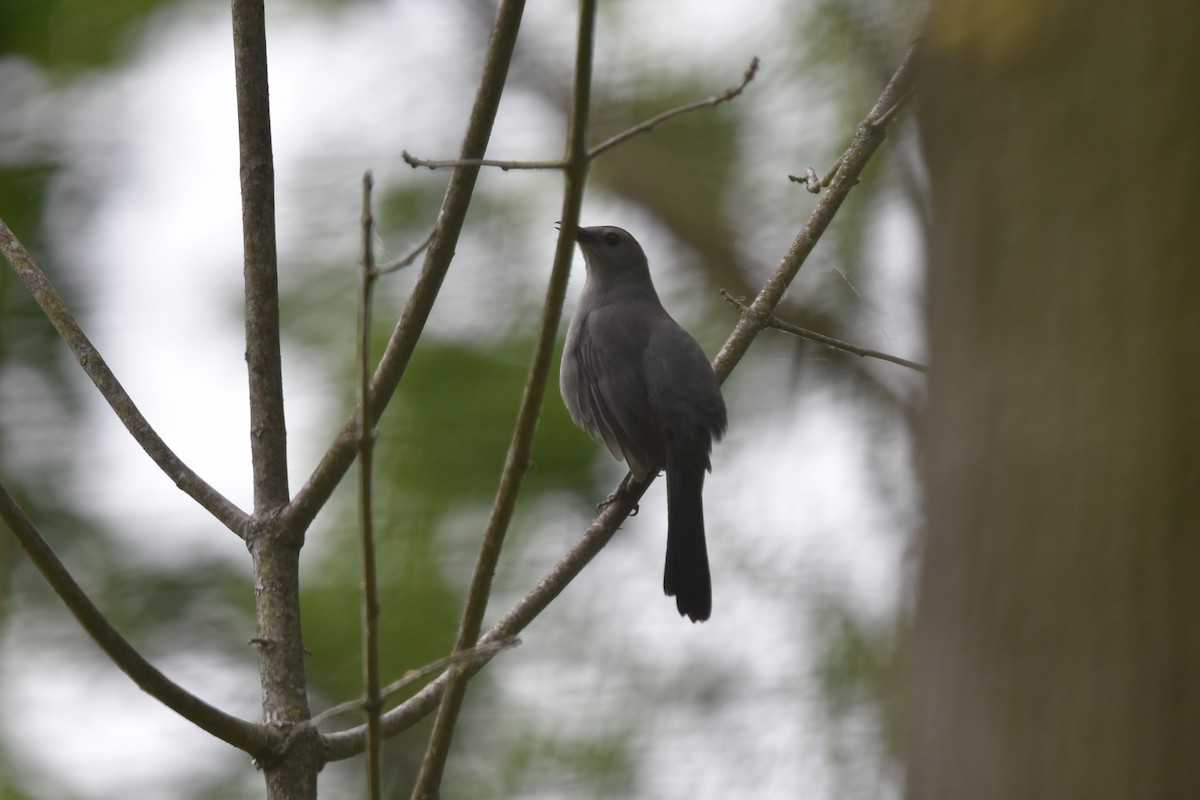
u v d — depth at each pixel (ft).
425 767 19.99
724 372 30.12
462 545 33.09
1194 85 14.80
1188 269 14.69
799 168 39.63
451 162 19.74
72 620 33.47
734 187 40.47
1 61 37.70
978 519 15.66
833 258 38.50
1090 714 14.61
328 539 33.45
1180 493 14.52
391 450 33.58
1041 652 14.98
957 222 16.31
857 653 35.09
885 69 35.68
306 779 21.15
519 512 34.37
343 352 34.24
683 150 40.47
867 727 34.37
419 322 21.90
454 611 32.76
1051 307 15.34
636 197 40.40
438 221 21.53
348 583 32.89
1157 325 14.74
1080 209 15.21
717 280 40.24
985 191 15.96
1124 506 14.69
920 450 17.53
